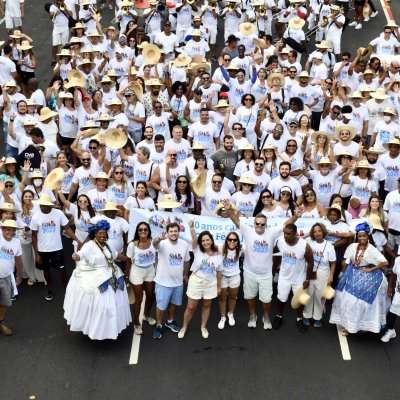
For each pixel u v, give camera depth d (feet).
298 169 50.01
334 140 52.65
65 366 39.19
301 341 41.19
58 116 60.39
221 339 41.34
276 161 50.34
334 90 60.08
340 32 78.18
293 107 55.47
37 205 45.91
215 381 37.83
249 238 41.04
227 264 40.91
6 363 39.47
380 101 59.41
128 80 63.77
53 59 79.92
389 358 39.70
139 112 58.49
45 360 39.68
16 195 46.85
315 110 62.75
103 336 39.47
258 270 41.16
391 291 40.96
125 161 51.37
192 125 54.60
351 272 40.34
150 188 49.37
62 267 44.57
